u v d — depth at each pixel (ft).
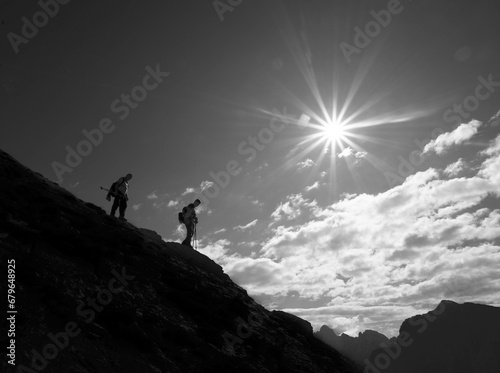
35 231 48.39
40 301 38.42
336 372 68.44
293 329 78.07
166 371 40.14
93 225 64.23
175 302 56.18
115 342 39.91
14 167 74.43
